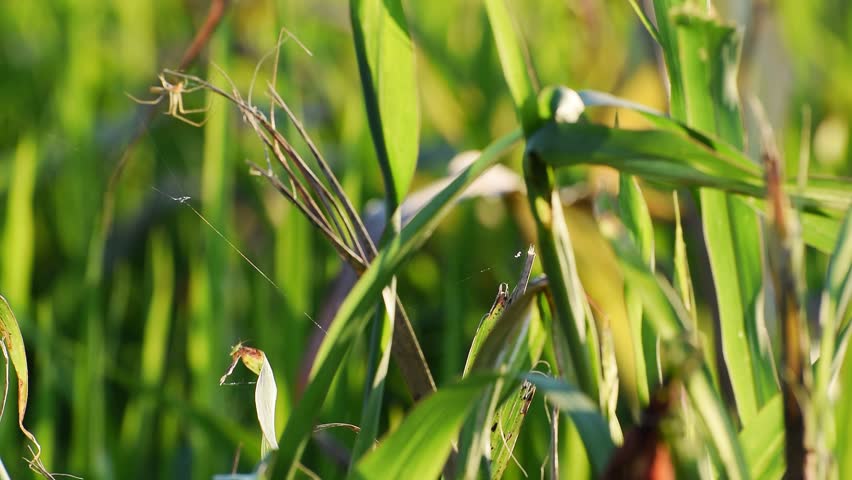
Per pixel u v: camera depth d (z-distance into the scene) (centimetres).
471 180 61
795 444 58
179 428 117
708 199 67
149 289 136
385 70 64
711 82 64
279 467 61
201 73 105
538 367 81
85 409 100
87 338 101
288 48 111
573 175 135
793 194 58
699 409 57
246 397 108
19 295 106
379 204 103
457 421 59
